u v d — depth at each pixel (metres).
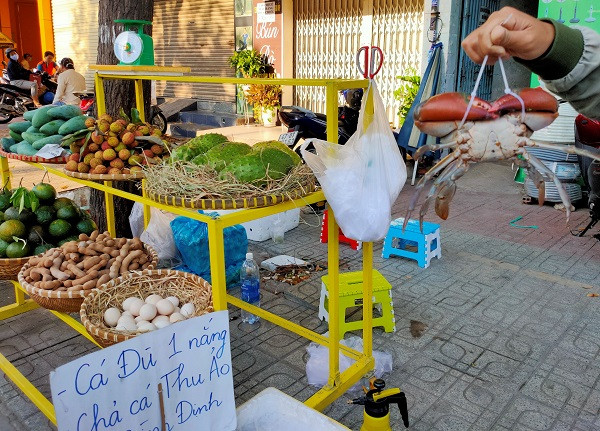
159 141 3.09
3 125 12.24
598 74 1.12
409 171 7.84
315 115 6.55
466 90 7.81
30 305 3.82
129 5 4.50
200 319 1.69
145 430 1.62
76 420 1.48
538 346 3.32
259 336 3.52
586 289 4.12
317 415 1.86
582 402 2.79
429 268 4.55
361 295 3.42
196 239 3.98
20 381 2.76
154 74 3.30
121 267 2.88
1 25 20.86
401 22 9.41
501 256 4.81
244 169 2.33
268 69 11.09
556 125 5.98
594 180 4.87
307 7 10.55
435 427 2.62
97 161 2.92
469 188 7.15
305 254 4.93
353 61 10.17
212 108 12.23
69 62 10.66
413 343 3.37
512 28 1.10
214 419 1.77
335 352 2.72
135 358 1.57
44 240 3.34
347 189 2.28
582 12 6.33
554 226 5.63
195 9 12.20
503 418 2.68
